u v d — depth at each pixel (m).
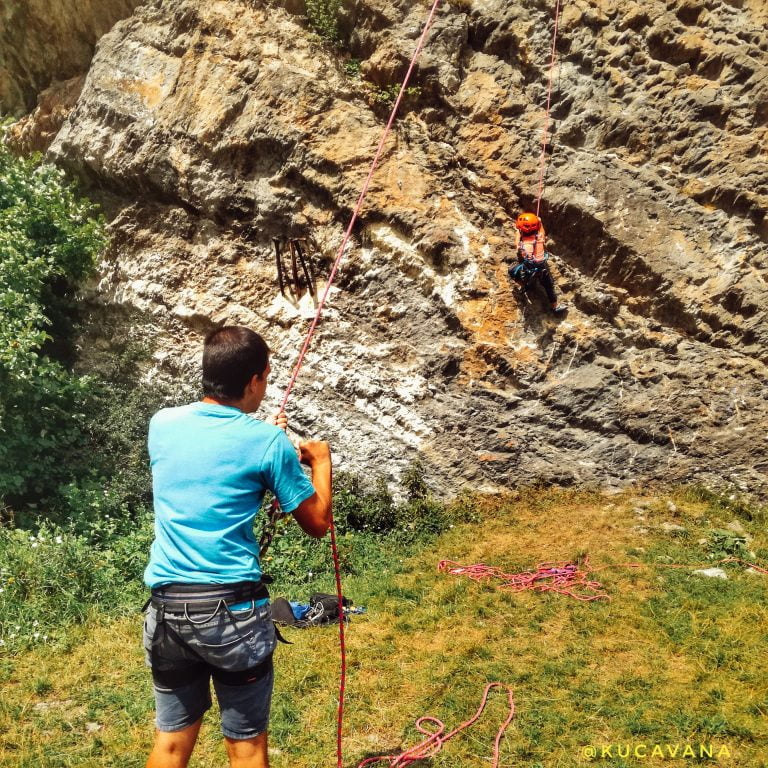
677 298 9.45
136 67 11.82
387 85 10.93
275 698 5.11
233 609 3.02
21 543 7.27
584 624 6.24
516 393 9.52
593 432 9.28
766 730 4.64
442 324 9.78
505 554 7.85
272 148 10.67
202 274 11.01
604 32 10.24
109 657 5.77
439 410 9.45
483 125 10.43
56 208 9.98
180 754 3.20
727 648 5.74
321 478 3.35
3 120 11.00
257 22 11.32
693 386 9.19
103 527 8.10
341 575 7.60
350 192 10.22
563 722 4.83
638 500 8.80
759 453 8.79
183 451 3.15
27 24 13.45
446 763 4.46
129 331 11.14
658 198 9.74
